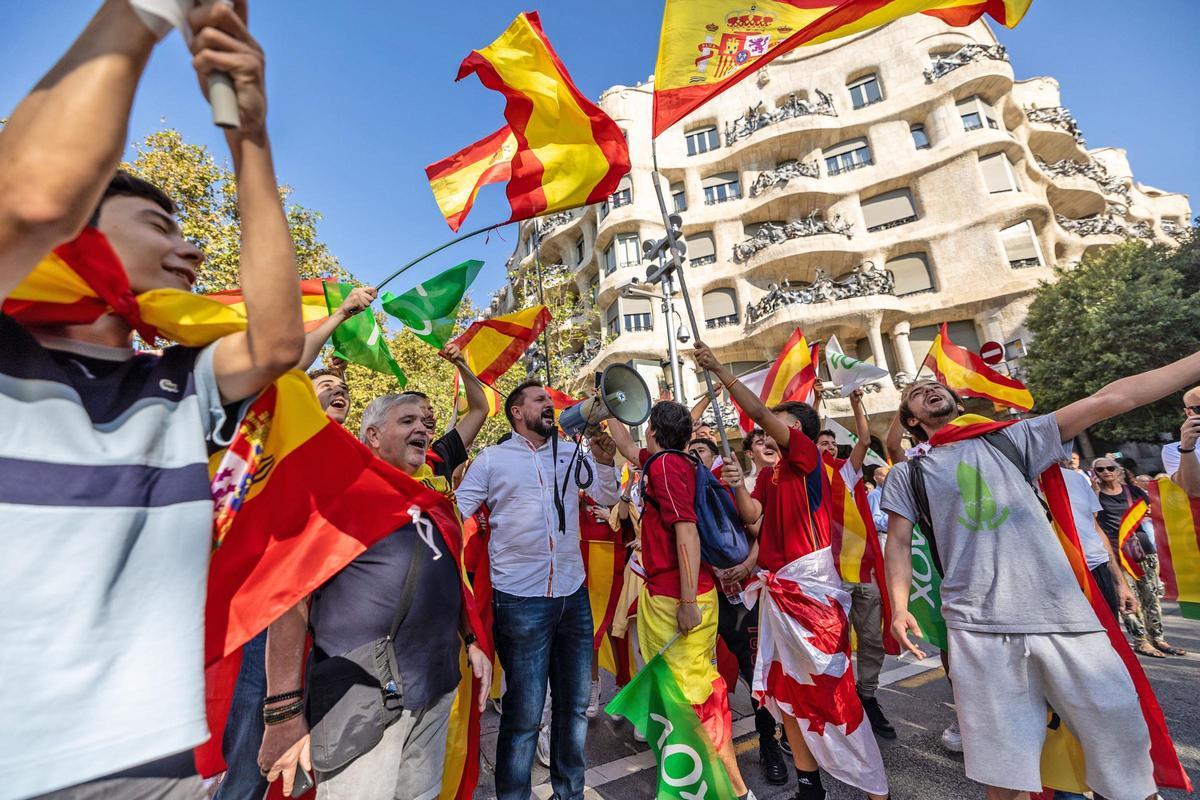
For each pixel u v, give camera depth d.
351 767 1.62
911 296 22.69
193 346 1.05
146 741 0.78
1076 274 19.48
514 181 3.05
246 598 1.43
